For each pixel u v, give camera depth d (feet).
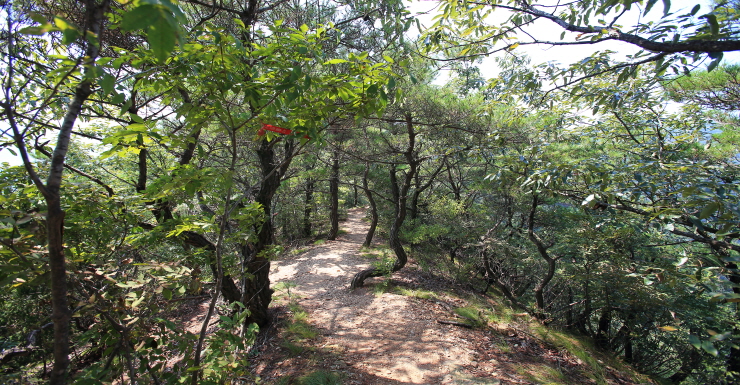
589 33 7.35
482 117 18.86
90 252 7.34
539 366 16.56
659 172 10.12
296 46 5.76
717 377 22.98
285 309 22.66
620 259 22.54
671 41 6.77
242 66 5.76
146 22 2.18
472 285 32.09
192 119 5.77
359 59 5.95
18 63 8.28
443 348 17.21
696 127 16.28
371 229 42.39
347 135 28.76
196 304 25.71
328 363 15.66
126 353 5.55
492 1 9.11
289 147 18.90
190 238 13.91
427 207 37.88
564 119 18.28
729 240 8.52
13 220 4.09
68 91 10.25
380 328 19.84
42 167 8.66
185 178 5.87
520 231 34.73
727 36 6.36
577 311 31.96
